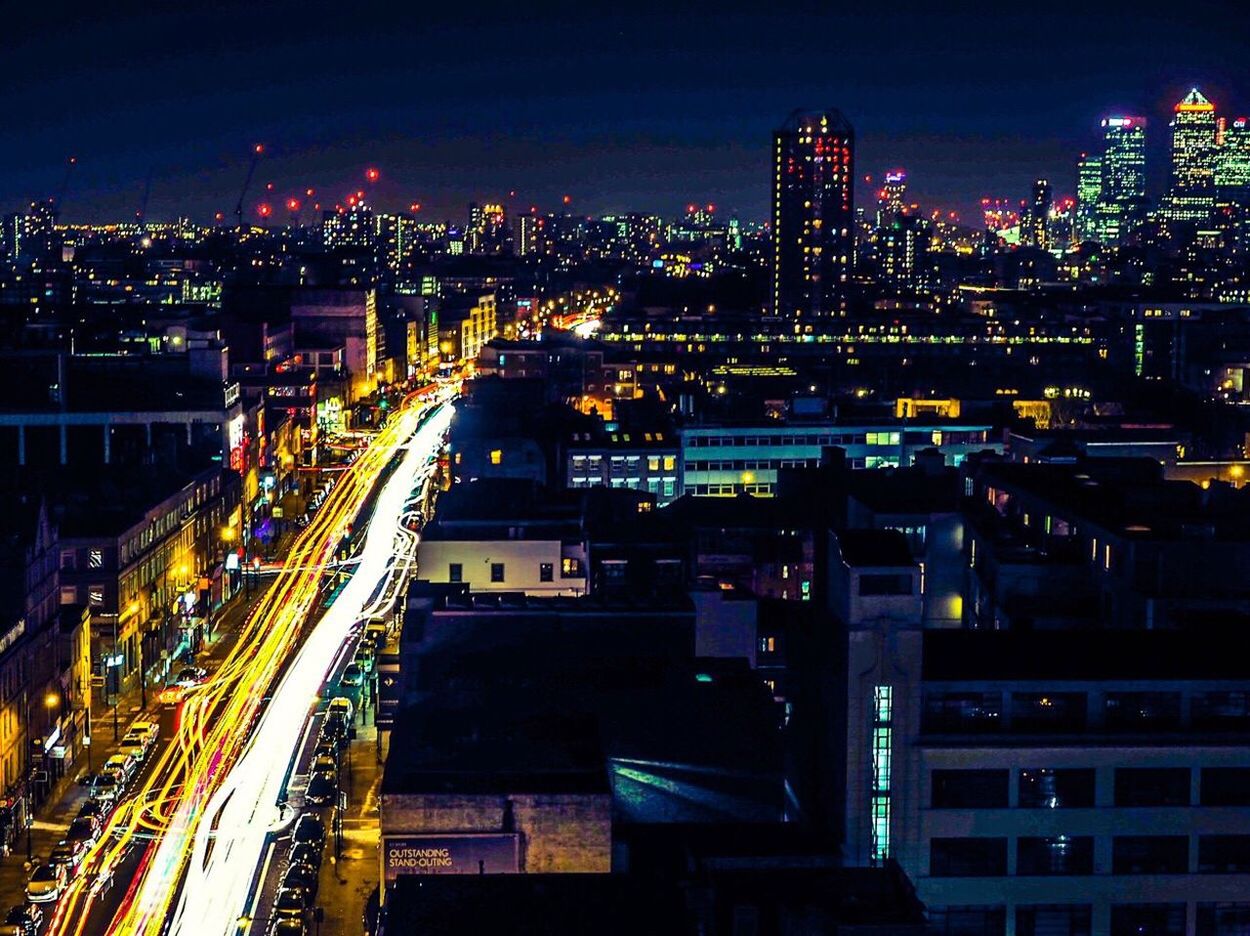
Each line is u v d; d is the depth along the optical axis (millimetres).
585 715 114438
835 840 104938
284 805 151000
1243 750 105875
